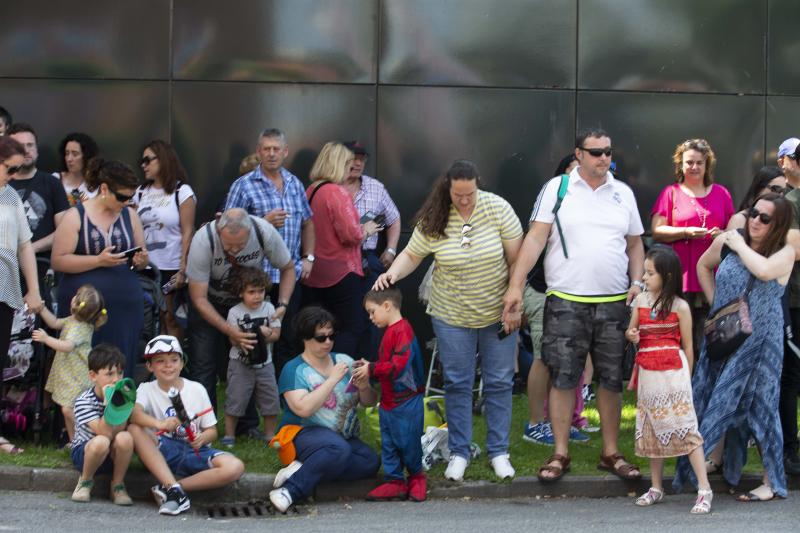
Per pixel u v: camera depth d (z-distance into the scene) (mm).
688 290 10805
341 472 8781
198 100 12633
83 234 9289
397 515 8344
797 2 13109
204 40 12609
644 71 13000
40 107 12516
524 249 9039
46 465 8820
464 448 9180
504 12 12867
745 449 9062
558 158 12938
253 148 12680
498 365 9227
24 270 9250
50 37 12516
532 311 10258
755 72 13102
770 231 8781
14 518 7891
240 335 9688
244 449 9680
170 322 11383
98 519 7977
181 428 8719
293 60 12703
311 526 7926
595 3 12930
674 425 8594
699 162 10789
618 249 9070
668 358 8648
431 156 12844
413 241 9211
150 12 12570
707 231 10617
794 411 9375
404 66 12789
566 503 8836
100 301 9133
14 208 9164
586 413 11320
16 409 9602
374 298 8906
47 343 8969
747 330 8664
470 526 7953
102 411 8523
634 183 13008
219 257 9742
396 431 8773
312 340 8844
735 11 13070
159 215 11180
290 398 8742
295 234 10805
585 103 12961
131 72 12586
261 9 12656
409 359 8766
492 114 12891
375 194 12234
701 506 8484
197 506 8609
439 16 12812
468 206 8961
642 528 7918
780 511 8500
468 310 9102
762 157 13117
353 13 12750
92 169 9523
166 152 11250
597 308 9055
